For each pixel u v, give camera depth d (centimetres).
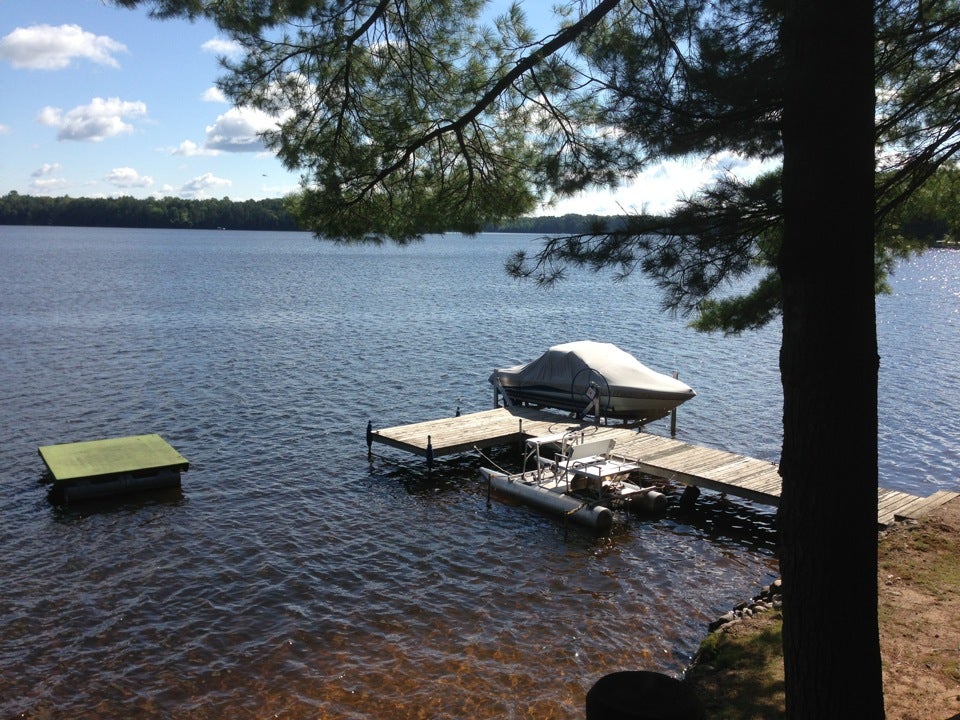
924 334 4653
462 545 1614
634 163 757
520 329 4953
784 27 581
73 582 1426
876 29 762
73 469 1878
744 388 3266
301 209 871
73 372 3306
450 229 894
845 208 561
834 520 575
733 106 625
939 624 1045
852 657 580
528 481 1905
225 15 782
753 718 870
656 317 5722
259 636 1244
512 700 1069
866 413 577
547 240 731
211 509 1802
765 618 1142
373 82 829
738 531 1716
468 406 2897
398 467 2152
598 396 2373
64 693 1093
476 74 826
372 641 1230
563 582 1445
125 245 15662
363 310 5716
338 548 1590
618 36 746
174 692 1095
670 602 1367
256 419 2619
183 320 4956
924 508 1537
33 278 7725
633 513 1825
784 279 593
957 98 845
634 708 319
